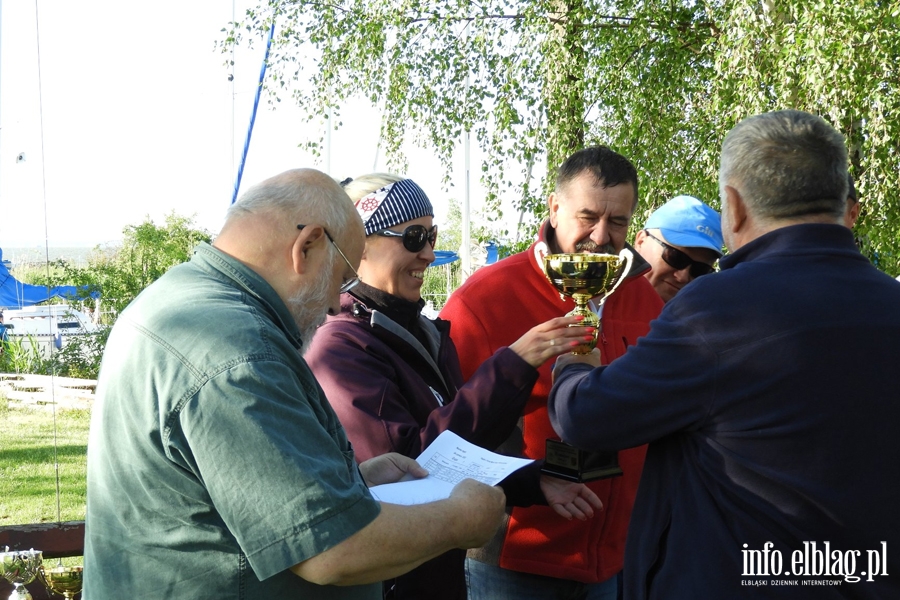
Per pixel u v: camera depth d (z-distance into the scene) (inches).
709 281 58.5
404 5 333.4
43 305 639.1
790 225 58.7
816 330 54.3
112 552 52.6
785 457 54.6
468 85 326.6
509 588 89.3
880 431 53.4
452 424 73.8
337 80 354.3
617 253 88.4
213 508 50.9
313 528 48.3
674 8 318.0
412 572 75.4
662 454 62.5
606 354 91.0
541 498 79.5
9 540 112.5
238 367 49.7
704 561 56.8
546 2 294.4
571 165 87.8
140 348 52.2
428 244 81.7
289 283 56.9
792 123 59.7
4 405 422.6
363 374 75.4
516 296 91.9
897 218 267.3
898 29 243.8
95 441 54.3
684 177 311.4
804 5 244.8
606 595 91.2
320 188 59.1
